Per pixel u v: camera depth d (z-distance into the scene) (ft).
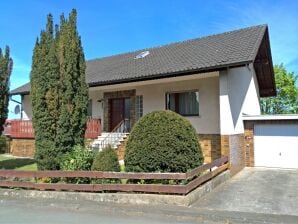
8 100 44.96
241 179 40.91
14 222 23.81
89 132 57.77
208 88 51.11
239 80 51.11
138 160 31.68
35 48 37.40
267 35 55.98
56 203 29.17
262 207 28.07
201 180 32.32
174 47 65.36
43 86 36.35
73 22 37.76
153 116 32.65
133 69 58.13
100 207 27.84
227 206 28.30
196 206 28.19
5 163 52.31
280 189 35.14
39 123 36.27
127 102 62.28
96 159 34.04
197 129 51.78
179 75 48.03
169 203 28.32
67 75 36.76
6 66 44.37
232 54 46.03
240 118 50.96
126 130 61.46
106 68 67.41
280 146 51.13
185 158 31.45
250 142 52.75
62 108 36.24
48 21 37.83
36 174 33.04
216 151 49.62
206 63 45.50
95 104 66.08
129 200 29.12
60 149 36.17
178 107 54.65
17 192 32.58
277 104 127.95
